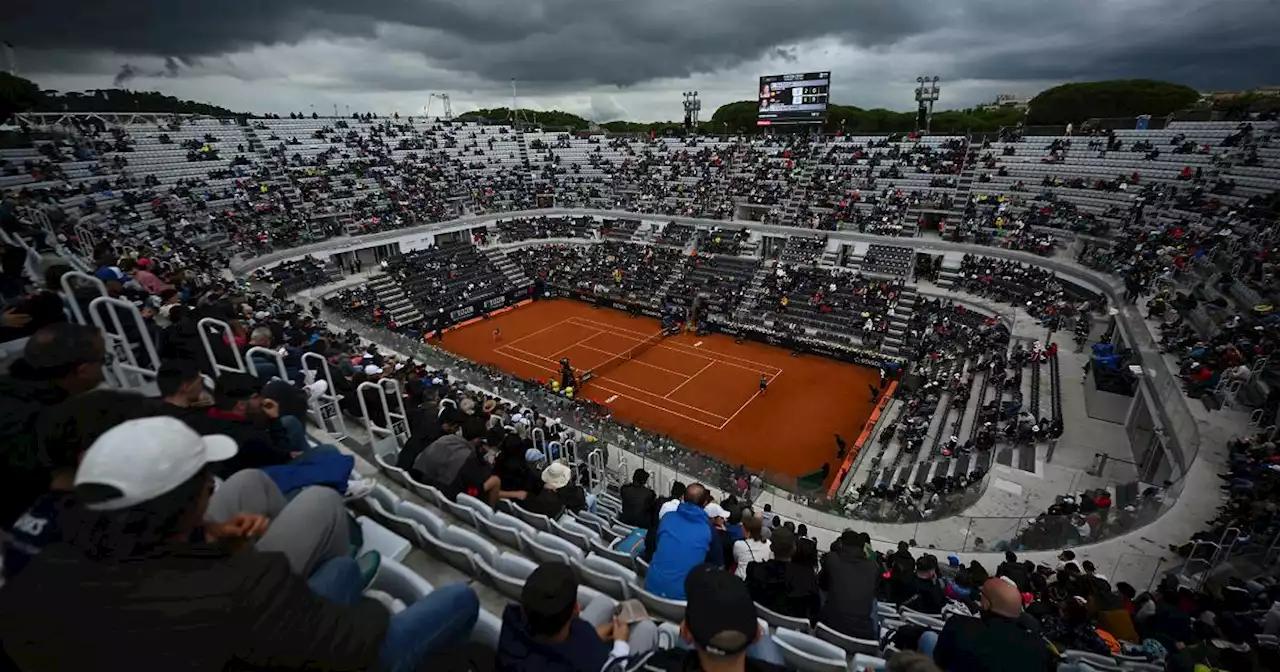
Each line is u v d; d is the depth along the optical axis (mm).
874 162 60156
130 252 22328
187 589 2750
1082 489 21594
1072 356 32062
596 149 79562
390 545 7027
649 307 53438
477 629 5328
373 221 56594
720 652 3387
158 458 2820
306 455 6441
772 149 68125
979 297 42812
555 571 4035
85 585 2689
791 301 48594
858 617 7855
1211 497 17000
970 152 56938
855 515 21844
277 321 19125
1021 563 15227
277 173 57750
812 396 38531
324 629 3094
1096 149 49594
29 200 26375
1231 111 44375
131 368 9086
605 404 37750
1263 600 12758
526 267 60312
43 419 3623
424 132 76562
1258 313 23875
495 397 25438
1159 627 11422
